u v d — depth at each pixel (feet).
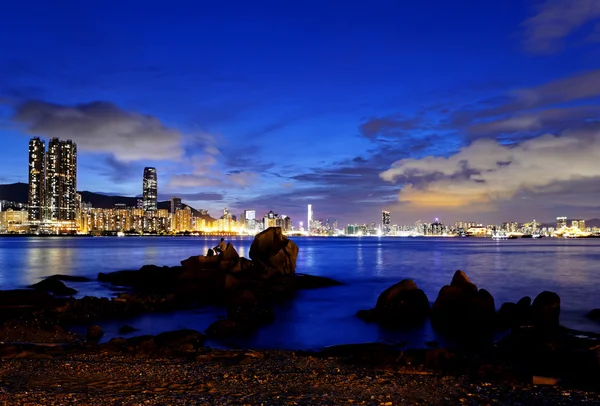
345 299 130.31
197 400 40.29
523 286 159.33
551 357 57.62
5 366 53.72
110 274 168.66
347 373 53.31
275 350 69.21
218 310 109.60
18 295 105.70
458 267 242.37
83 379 47.98
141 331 86.99
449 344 77.15
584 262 280.10
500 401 42.55
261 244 162.81
